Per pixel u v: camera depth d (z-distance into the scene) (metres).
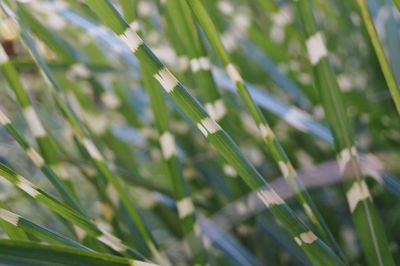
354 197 0.63
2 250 0.53
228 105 0.94
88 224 0.63
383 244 0.63
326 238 0.63
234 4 1.17
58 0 0.87
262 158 0.96
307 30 0.63
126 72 0.94
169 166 0.71
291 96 1.06
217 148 0.59
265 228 0.83
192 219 0.71
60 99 0.72
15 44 0.82
